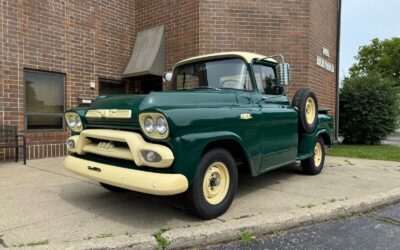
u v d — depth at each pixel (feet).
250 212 13.98
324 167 24.73
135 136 12.12
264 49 31.81
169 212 13.94
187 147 11.81
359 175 21.76
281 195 16.67
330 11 38.42
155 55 32.45
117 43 33.81
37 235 11.43
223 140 13.58
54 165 23.91
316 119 20.74
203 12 31.01
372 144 43.70
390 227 13.26
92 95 31.37
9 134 25.09
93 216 13.39
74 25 29.81
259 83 16.92
